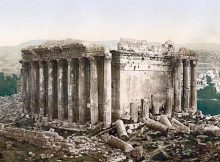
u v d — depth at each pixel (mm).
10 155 55906
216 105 152625
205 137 65188
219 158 50625
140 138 66062
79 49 75312
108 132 68625
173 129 68500
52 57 82375
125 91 76750
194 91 90250
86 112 77250
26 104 92875
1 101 123750
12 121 87938
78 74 78312
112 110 76438
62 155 56031
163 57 86062
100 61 75562
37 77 89438
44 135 62281
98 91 75875
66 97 82562
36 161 53125
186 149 58312
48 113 83625
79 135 69500
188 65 88062
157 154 56844
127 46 76625
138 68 79938
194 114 87000
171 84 88875
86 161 52781
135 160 54344
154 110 82312
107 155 56156
